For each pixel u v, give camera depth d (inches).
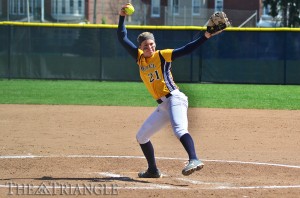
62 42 2033.7
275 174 668.1
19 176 641.6
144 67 592.4
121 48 2030.0
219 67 2006.6
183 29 1973.4
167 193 551.8
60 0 2615.7
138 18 2610.7
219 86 1920.5
